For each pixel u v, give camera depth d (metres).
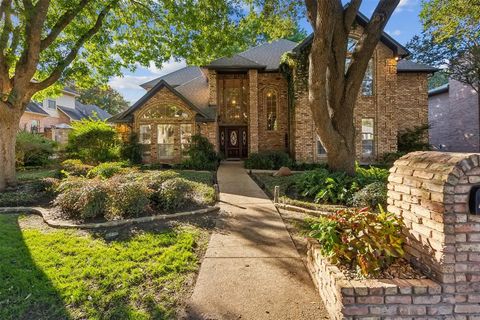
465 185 2.53
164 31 12.80
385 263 3.01
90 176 10.18
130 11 12.23
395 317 2.57
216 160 16.34
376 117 15.84
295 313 3.03
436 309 2.57
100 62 13.41
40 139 16.52
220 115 19.72
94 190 6.35
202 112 16.64
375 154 15.84
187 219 6.40
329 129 8.71
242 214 6.87
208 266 4.14
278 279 3.76
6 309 3.05
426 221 2.79
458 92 20.97
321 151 16.02
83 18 12.18
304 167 15.07
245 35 13.53
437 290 2.56
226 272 3.96
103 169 10.24
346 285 2.61
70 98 34.22
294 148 16.36
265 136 18.64
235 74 19.70
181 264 4.12
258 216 6.71
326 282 3.08
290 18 11.73
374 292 2.57
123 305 3.16
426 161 2.97
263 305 3.18
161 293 3.41
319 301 3.24
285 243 5.06
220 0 11.16
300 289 3.51
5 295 3.29
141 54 13.37
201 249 4.79
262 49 20.61
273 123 18.69
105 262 4.12
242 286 3.58
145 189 6.76
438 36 15.62
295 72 15.87
